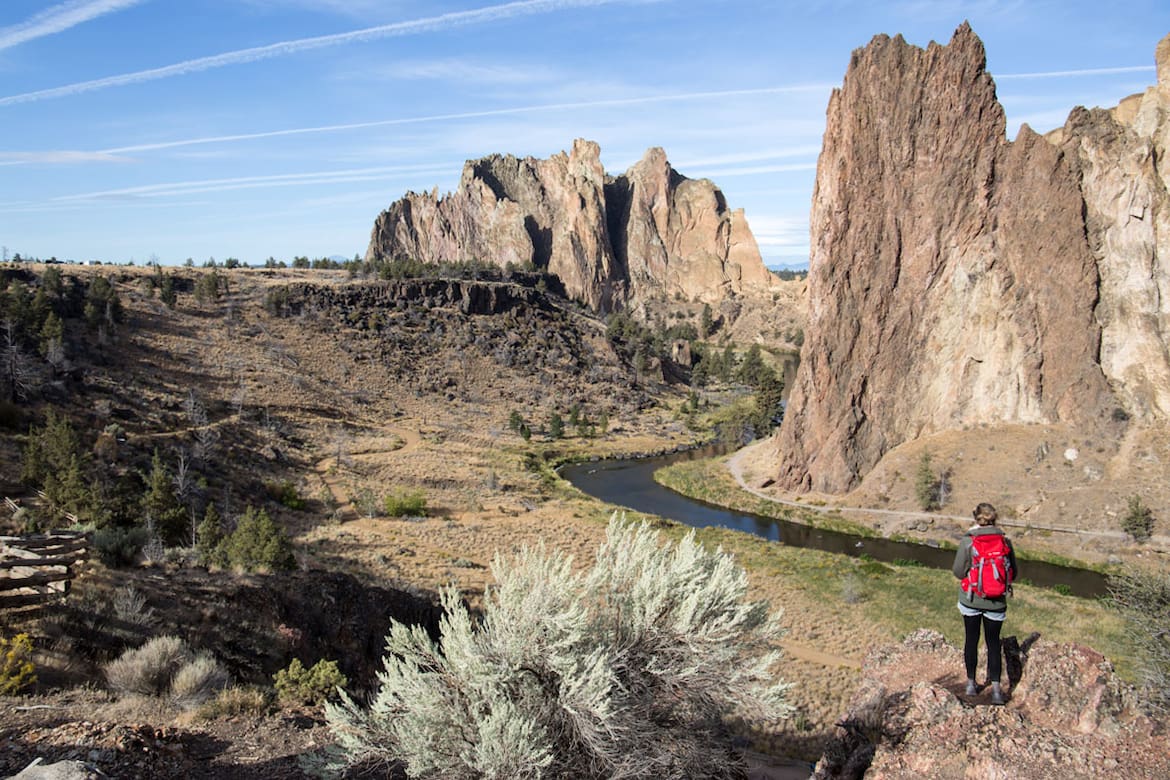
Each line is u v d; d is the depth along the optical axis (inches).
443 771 359.6
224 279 5802.2
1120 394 2935.5
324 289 6048.2
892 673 384.2
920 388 3361.2
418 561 1916.8
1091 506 2605.8
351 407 4340.6
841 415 3400.6
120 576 767.7
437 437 4143.7
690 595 421.4
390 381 5007.4
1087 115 3176.7
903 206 3388.3
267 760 416.8
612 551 486.9
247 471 2810.0
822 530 2908.5
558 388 5713.6
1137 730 291.1
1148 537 2401.6
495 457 3860.7
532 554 438.6
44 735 369.4
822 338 3476.9
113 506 1552.7
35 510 1445.6
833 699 1155.9
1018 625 1633.9
